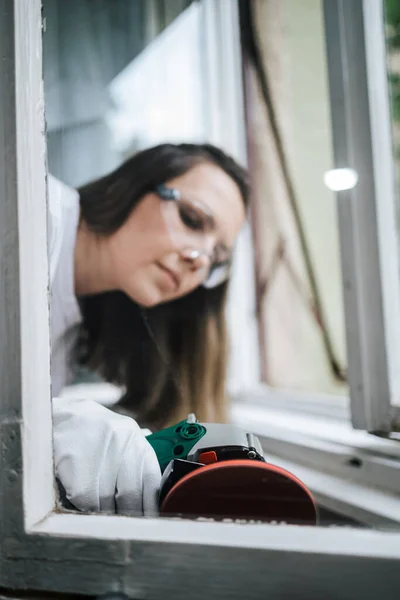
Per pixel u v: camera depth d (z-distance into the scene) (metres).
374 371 0.60
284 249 1.05
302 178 0.97
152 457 0.36
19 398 0.27
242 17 1.08
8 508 0.27
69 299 0.79
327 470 0.64
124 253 0.84
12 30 0.29
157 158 0.84
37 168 0.30
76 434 0.34
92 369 0.84
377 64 0.60
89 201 0.83
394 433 0.59
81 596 0.27
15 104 0.28
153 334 0.85
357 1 0.59
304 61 0.94
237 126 1.12
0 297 0.28
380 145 0.60
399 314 0.61
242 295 1.09
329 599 0.25
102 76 1.12
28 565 0.27
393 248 0.60
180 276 0.86
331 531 0.27
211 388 0.87
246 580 0.26
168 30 1.14
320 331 0.96
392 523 0.46
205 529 0.27
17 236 0.28
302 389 1.00
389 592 0.25
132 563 0.27
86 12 1.07
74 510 0.31
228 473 0.30
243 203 0.93
